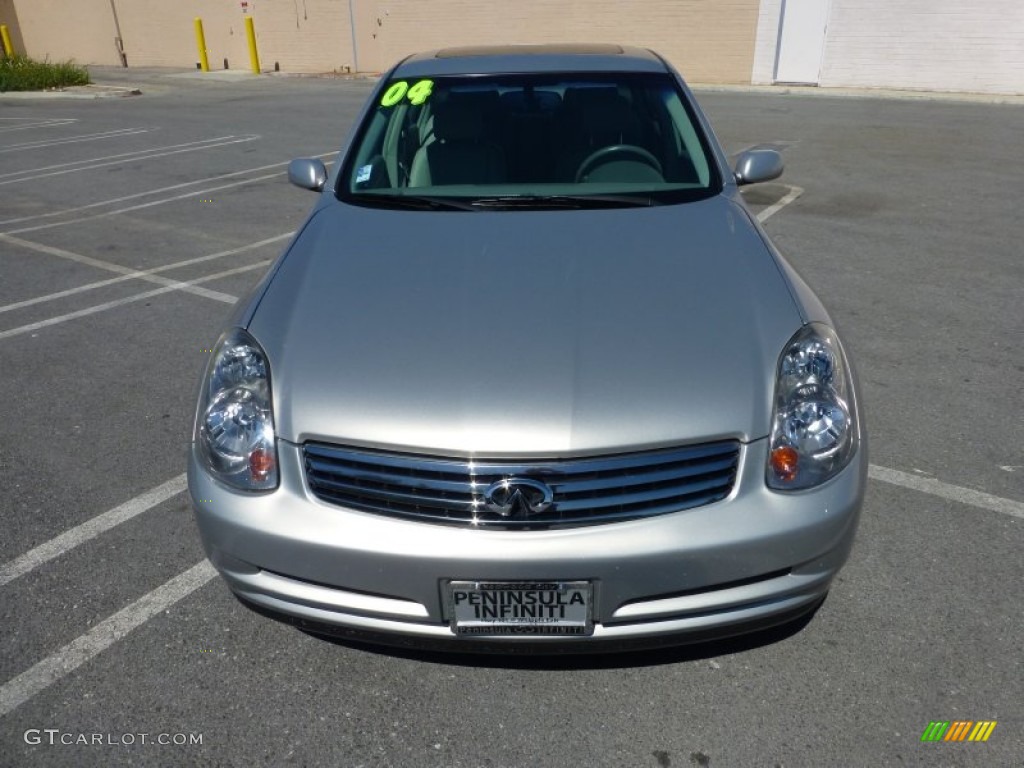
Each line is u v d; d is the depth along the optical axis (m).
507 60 3.53
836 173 8.40
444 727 2.09
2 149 11.55
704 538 1.85
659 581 1.87
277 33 21.23
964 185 7.80
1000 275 5.32
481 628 1.92
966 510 2.87
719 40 15.95
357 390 2.00
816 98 14.22
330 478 1.96
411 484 1.90
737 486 1.91
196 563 2.71
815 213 6.90
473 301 2.25
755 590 1.93
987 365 4.01
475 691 2.19
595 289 2.29
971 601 2.44
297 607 2.01
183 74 21.59
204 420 2.11
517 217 2.75
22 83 18.67
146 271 5.89
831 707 2.10
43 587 2.60
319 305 2.29
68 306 5.19
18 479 3.22
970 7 13.83
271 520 1.95
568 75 3.39
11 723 2.11
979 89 14.23
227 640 2.38
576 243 2.54
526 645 1.95
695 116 3.27
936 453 3.24
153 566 2.69
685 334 2.11
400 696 2.18
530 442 1.86
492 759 2.00
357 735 2.07
